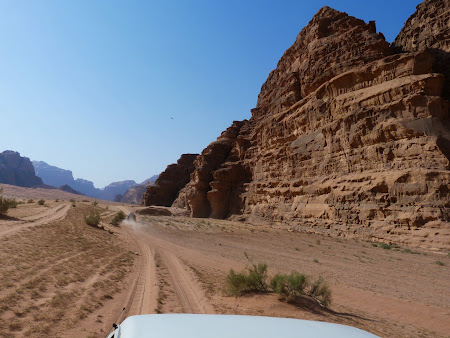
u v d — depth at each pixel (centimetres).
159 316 295
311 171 5159
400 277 1958
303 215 4966
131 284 1330
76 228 2942
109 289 1170
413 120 3616
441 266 2269
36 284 1039
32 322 741
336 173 4556
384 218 3538
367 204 3769
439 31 5050
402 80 3912
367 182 3875
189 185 10681
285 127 6303
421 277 1961
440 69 4622
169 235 4091
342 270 2125
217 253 2784
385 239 3366
